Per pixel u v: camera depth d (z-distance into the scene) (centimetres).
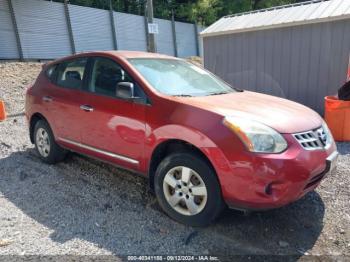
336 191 418
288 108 366
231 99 377
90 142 423
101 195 407
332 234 330
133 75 381
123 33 2125
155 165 364
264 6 2894
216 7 2680
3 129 701
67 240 315
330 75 774
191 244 311
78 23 1836
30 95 515
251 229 336
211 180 313
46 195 407
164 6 2592
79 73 447
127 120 370
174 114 335
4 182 445
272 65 860
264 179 290
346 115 626
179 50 2572
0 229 332
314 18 763
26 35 1562
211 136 307
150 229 335
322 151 325
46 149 501
